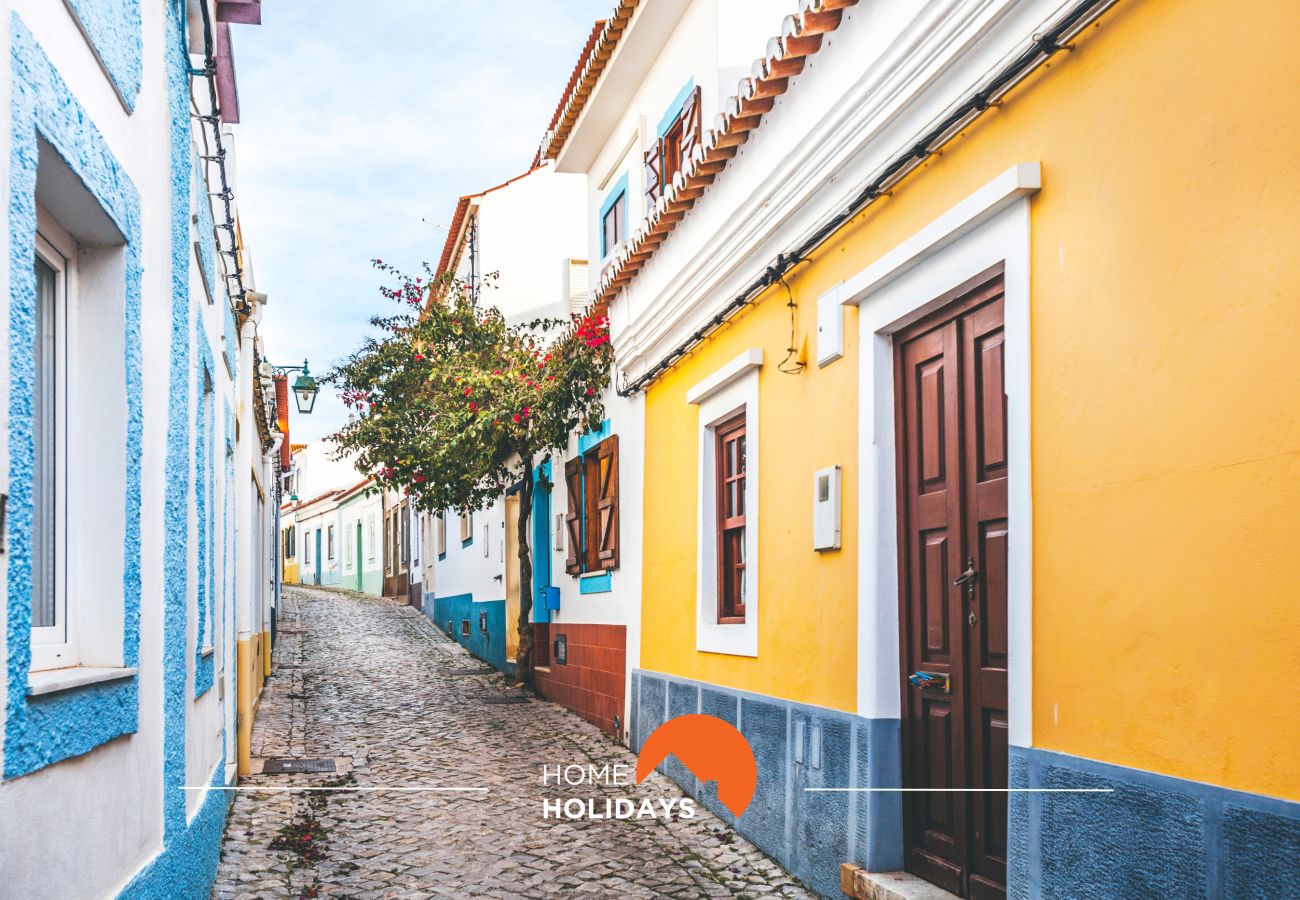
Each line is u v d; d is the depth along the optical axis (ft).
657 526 31.73
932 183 16.98
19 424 8.55
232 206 22.90
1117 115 12.66
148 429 13.11
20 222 8.54
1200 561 11.14
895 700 18.30
